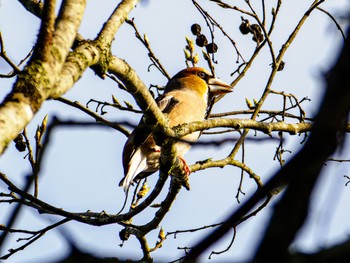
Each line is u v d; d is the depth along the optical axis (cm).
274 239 387
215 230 412
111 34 951
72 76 820
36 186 1126
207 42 1455
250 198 401
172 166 1126
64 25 767
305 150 389
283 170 392
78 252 460
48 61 729
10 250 1138
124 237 1280
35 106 699
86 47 885
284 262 386
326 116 385
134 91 1005
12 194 1136
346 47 384
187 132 1112
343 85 382
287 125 1258
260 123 1223
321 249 423
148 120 1066
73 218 1152
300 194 387
